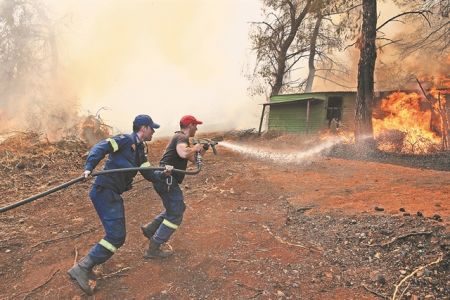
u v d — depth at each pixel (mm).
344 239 4613
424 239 4277
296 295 3537
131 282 3768
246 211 5812
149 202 6238
